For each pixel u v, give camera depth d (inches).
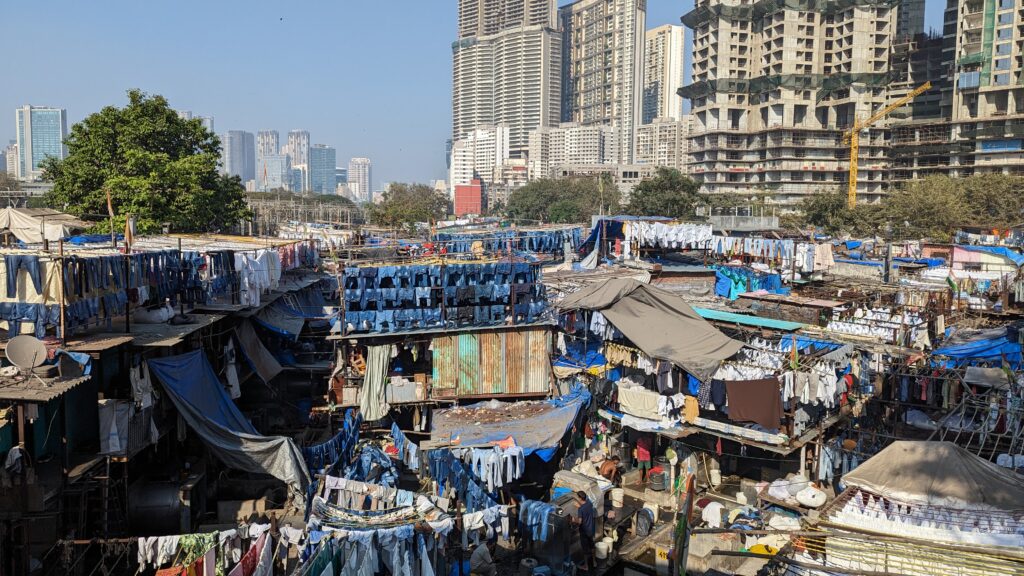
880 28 5757.9
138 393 700.7
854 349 926.4
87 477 660.1
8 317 654.5
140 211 1525.6
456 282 1009.5
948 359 1004.6
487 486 805.9
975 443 811.4
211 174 1801.2
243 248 1101.1
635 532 824.9
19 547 578.6
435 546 635.5
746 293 1382.9
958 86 4923.7
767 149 5969.5
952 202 3211.1
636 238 1619.1
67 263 659.4
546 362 1024.9
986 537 491.8
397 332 975.0
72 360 641.0
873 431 882.1
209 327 911.7
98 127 1708.9
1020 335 995.3
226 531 597.6
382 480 820.0
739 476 935.7
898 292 1414.9
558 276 1385.3
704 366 850.8
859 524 523.5
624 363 970.7
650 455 968.3
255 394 1075.3
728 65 6186.0
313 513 638.5
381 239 2267.5
